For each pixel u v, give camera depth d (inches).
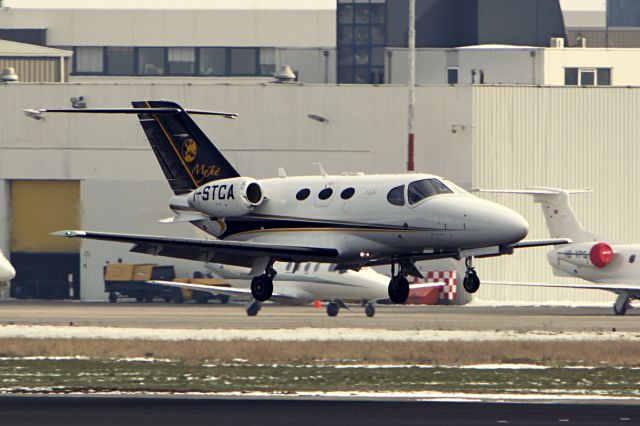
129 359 5187.0
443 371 4798.2
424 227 4909.0
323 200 5216.5
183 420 3513.8
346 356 5246.1
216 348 5497.1
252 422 3476.9
